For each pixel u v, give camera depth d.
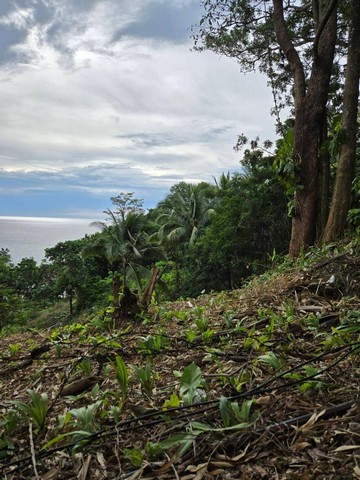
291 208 9.23
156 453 1.82
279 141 11.91
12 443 2.15
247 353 3.16
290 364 2.74
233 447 1.83
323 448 1.69
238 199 22.77
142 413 2.23
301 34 14.24
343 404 1.94
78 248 43.00
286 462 1.64
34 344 5.34
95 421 2.20
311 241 8.89
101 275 47.88
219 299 6.30
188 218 35.12
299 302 4.48
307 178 8.97
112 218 35.53
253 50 14.98
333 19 9.20
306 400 2.12
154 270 6.11
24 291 49.69
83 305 41.97
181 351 3.45
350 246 5.96
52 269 49.91
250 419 1.96
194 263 30.52
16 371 3.77
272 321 3.46
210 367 3.00
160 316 5.47
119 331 4.88
